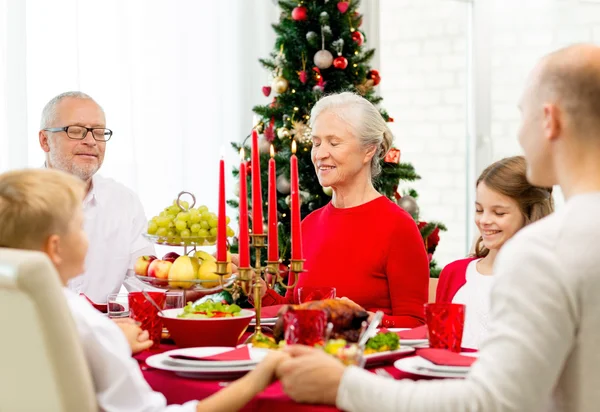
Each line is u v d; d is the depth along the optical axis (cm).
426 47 548
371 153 259
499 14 566
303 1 397
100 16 420
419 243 249
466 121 564
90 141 313
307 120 385
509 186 225
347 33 396
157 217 212
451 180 558
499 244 229
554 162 135
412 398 132
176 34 448
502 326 126
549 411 131
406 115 543
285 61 400
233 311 194
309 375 140
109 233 324
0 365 134
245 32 470
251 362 159
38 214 142
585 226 125
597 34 592
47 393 130
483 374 126
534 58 578
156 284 208
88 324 142
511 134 575
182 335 188
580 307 124
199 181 458
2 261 124
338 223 257
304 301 194
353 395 137
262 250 386
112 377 143
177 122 448
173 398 160
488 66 562
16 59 393
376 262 248
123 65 426
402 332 197
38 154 403
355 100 259
